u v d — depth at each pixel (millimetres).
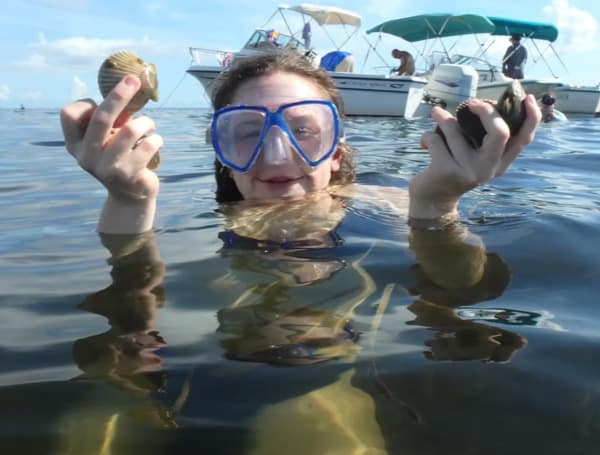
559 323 363
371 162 1284
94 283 456
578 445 242
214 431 257
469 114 474
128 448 248
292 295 411
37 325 380
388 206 677
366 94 3660
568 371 301
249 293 417
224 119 653
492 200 772
